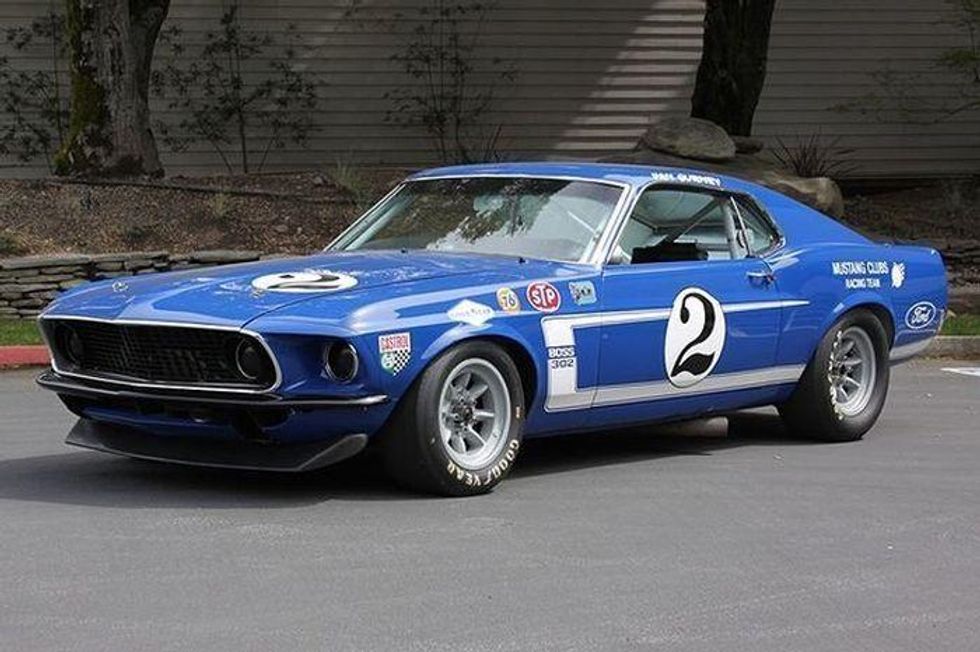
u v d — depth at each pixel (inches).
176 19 869.8
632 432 400.8
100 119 730.2
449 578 243.1
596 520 287.0
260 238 696.4
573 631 217.5
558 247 325.7
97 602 226.8
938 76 965.2
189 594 231.5
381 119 907.4
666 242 340.5
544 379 305.9
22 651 203.9
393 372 279.4
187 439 295.0
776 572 253.3
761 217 368.5
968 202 887.7
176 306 285.6
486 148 920.3
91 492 305.3
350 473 326.3
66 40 847.7
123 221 689.6
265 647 206.8
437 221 345.4
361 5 896.3
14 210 683.4
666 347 329.1
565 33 924.6
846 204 882.8
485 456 301.7
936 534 283.9
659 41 935.7
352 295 285.0
